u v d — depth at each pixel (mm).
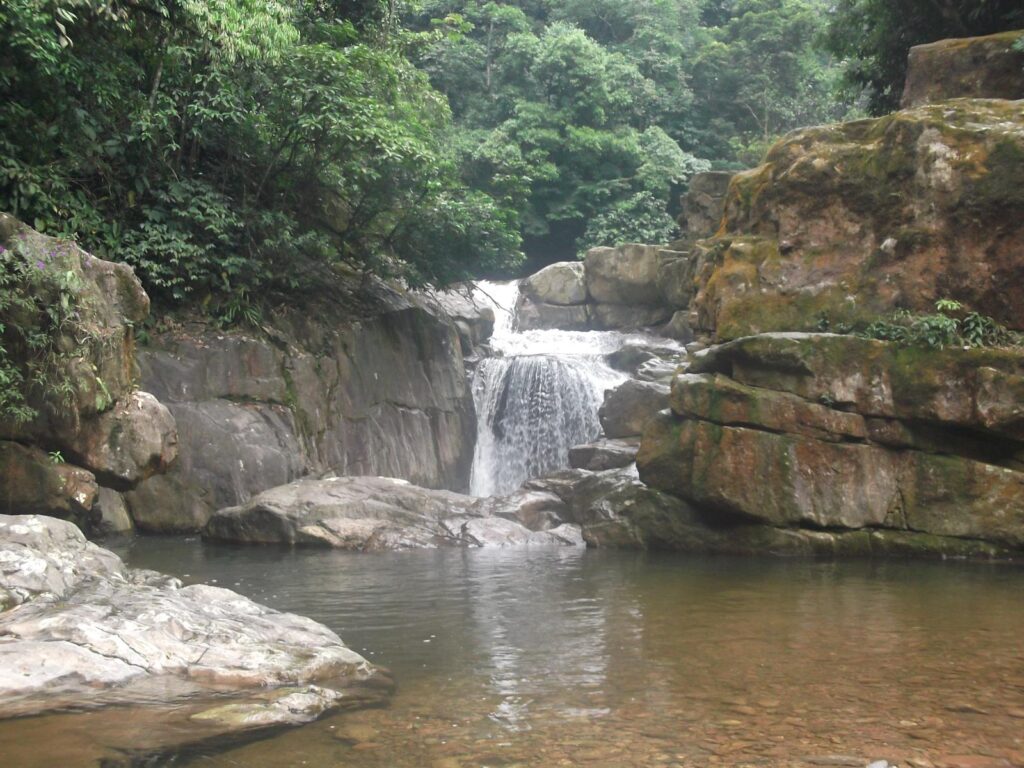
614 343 22172
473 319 21422
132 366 9805
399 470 16547
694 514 11664
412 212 17328
